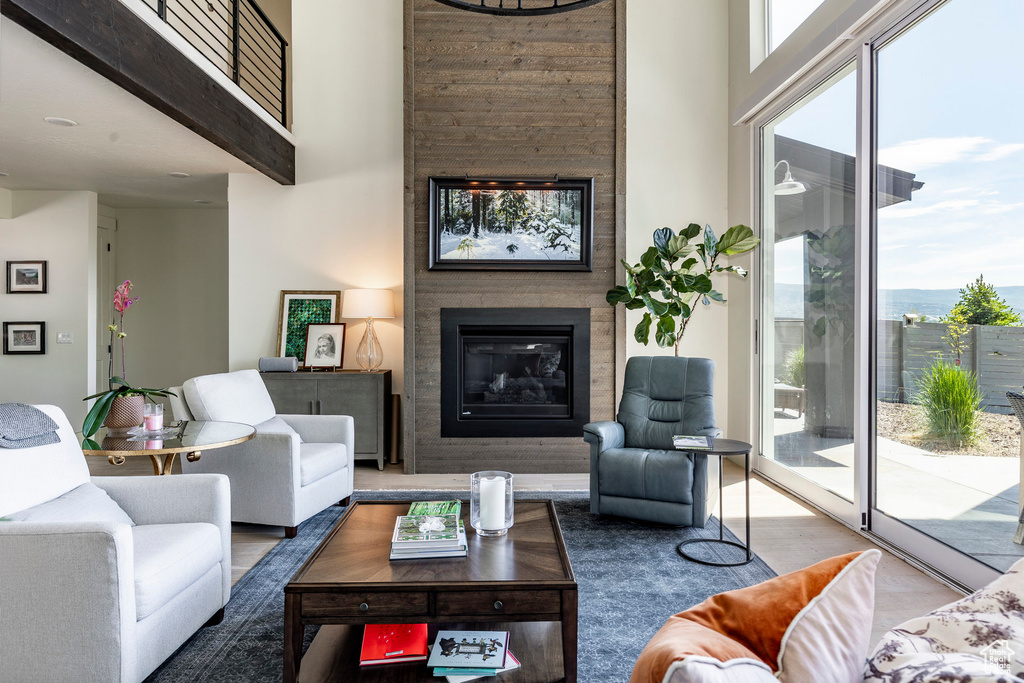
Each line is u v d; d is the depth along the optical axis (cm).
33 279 593
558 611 182
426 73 480
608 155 484
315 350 529
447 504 240
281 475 334
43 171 517
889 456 322
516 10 174
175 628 205
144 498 236
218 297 698
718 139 524
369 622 179
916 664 79
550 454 484
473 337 486
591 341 485
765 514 379
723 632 90
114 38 290
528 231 483
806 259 408
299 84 530
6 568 176
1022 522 236
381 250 532
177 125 386
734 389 517
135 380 696
